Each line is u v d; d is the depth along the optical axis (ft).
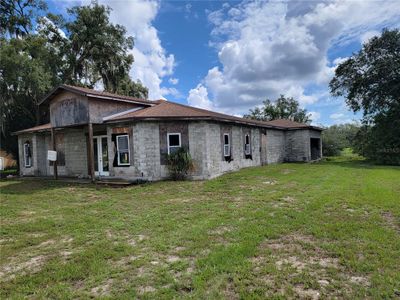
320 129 85.15
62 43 87.61
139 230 18.48
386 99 73.72
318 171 48.93
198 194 30.89
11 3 74.08
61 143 56.13
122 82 97.09
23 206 27.63
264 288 10.33
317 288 10.25
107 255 14.29
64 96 45.11
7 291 11.12
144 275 11.93
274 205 23.67
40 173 60.54
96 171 49.96
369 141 76.89
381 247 13.70
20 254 15.26
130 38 93.40
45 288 11.23
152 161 42.39
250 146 59.47
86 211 24.59
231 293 10.16
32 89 68.90
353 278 10.90
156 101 56.18
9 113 75.10
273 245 14.65
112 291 10.71
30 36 75.46
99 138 49.14
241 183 36.65
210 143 44.73
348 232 15.96
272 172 47.93
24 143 63.82
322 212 20.53
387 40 71.31
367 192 27.12
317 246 14.24
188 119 42.75
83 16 85.15
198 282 10.88
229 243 15.16
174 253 14.23
